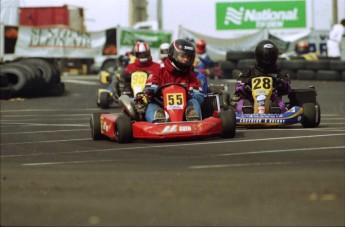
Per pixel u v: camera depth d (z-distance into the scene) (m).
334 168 14.37
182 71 20.97
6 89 41.44
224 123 20.06
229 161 15.76
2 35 63.72
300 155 16.58
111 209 10.88
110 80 44.06
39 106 37.56
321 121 26.12
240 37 62.09
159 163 15.77
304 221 10.09
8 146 21.19
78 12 63.59
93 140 22.03
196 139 20.22
